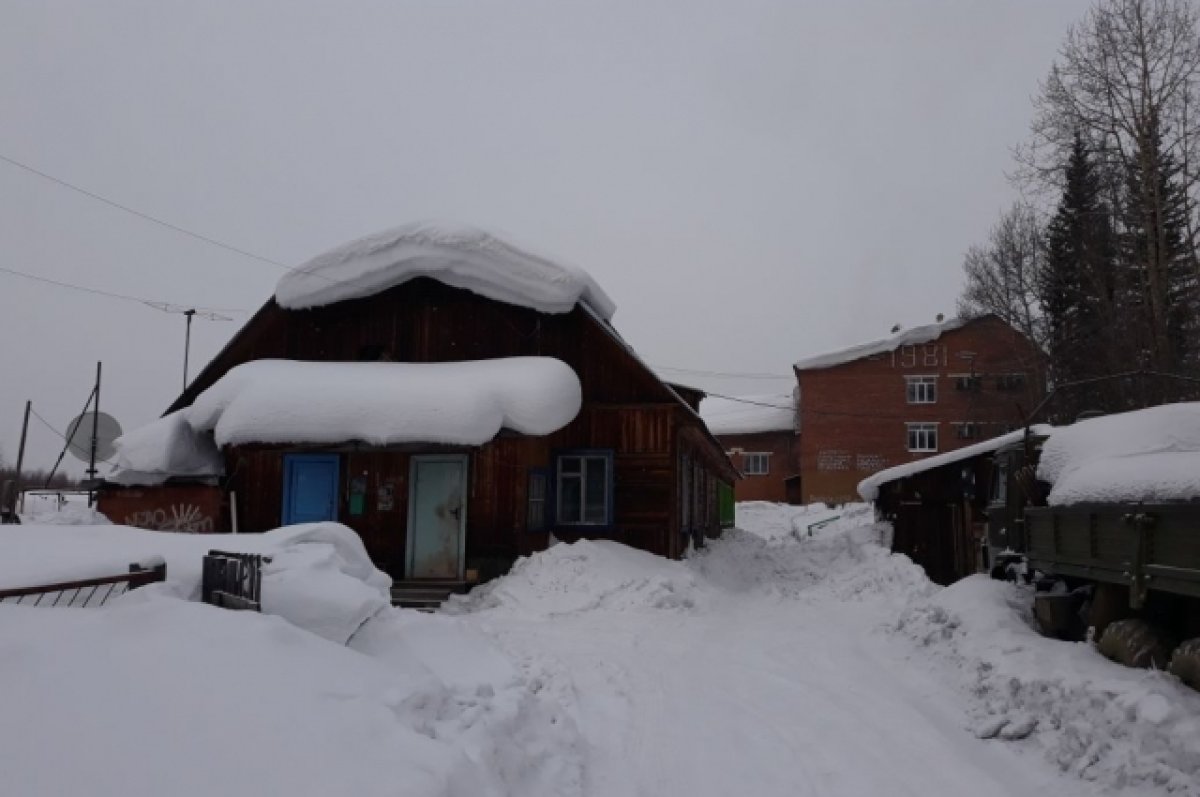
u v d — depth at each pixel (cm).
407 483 1656
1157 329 2194
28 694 408
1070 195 2836
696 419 2008
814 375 4481
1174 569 646
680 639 1152
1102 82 2377
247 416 1596
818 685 880
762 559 2519
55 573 658
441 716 554
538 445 1744
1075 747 610
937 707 784
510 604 1411
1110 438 862
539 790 536
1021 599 1043
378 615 740
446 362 1839
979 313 4194
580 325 1864
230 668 490
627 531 1805
